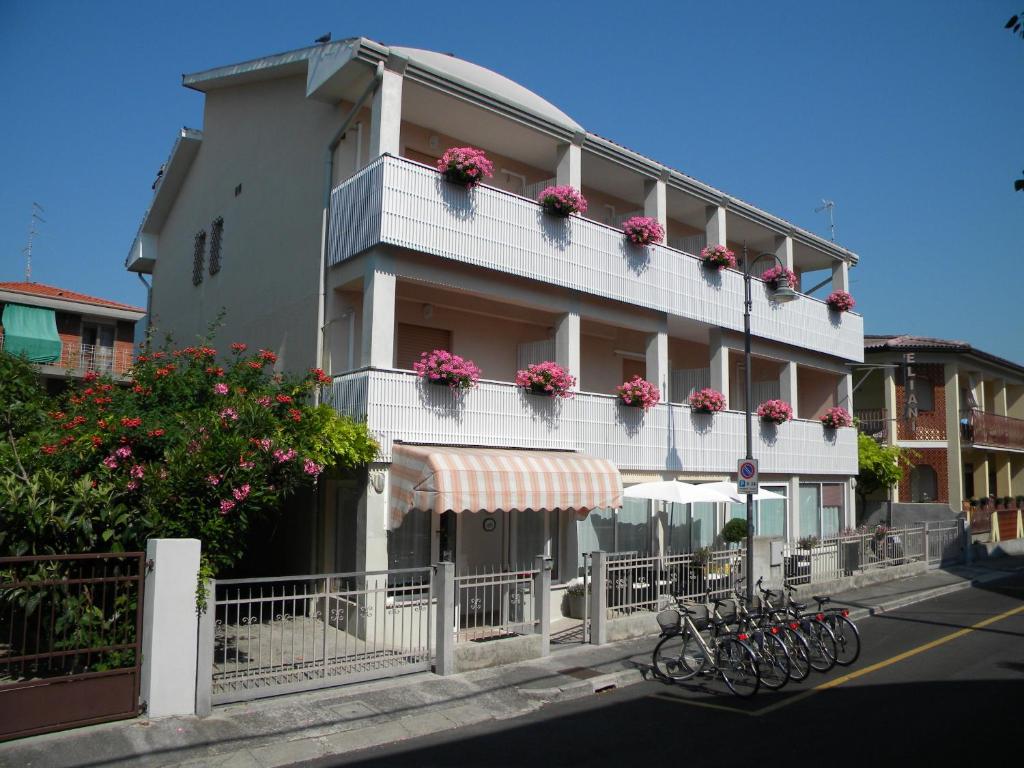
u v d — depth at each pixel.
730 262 20.48
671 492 15.96
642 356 21.38
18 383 12.17
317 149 16.02
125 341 31.00
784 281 15.84
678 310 19.20
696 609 11.61
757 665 10.44
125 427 10.15
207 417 10.70
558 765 7.88
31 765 7.34
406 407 13.70
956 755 7.92
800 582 19.00
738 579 15.84
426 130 16.61
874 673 11.71
